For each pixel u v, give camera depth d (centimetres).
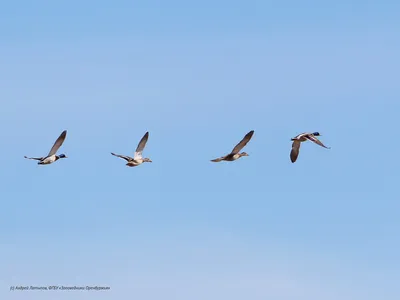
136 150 13625
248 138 13350
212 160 13388
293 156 13500
